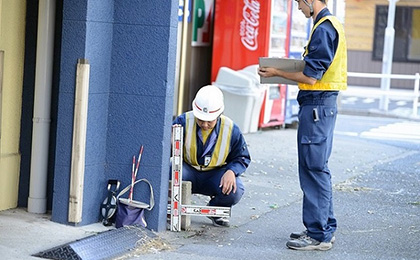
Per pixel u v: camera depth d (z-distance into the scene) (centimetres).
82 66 1123
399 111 3469
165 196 1177
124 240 1078
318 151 1098
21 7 1212
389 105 3812
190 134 1203
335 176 1803
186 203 1197
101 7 1139
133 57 1159
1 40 1180
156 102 1156
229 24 2375
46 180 1224
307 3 1098
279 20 2427
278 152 2081
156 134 1159
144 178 1165
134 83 1160
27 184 1243
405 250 1166
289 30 2484
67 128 1143
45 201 1225
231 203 1225
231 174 1193
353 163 2008
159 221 1170
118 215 1148
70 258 1004
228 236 1188
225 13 2373
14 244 1059
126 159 1173
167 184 1183
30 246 1056
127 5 1154
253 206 1417
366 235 1245
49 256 1012
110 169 1180
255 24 2356
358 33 4738
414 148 2373
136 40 1155
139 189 1170
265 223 1289
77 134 1134
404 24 4681
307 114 1098
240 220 1299
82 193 1153
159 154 1159
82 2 1119
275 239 1188
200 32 2367
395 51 4706
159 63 1152
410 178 1833
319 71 1070
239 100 2322
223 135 1208
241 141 1216
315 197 1119
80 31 1124
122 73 1163
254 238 1187
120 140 1172
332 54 1079
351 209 1442
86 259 1003
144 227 1145
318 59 1070
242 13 2362
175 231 1188
